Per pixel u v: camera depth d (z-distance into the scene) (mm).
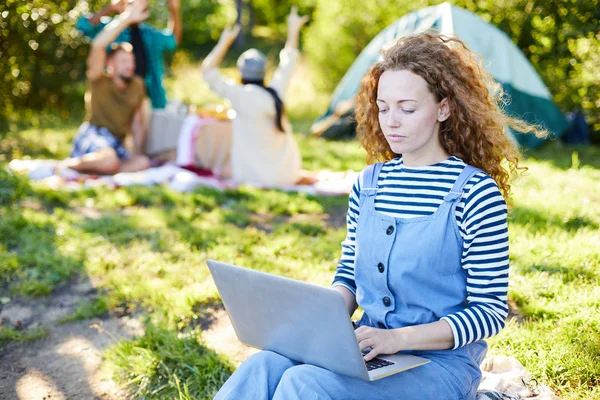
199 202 5469
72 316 3521
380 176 2055
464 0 9453
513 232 4223
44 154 7441
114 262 4133
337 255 4148
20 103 9906
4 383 2980
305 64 15273
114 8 7047
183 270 3955
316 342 1792
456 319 1824
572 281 3449
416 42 1938
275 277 1782
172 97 12141
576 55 8844
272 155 6242
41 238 4500
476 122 1961
